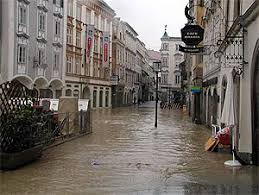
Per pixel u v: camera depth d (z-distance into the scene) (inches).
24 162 434.6
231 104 473.1
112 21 2785.4
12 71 1429.6
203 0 1266.0
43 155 511.2
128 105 3270.2
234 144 510.6
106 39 2513.5
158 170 422.9
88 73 2293.3
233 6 588.4
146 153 543.2
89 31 2182.6
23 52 1505.9
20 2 1477.6
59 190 329.1
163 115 1721.2
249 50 474.6
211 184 356.5
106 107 2637.8
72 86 2052.2
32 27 1573.6
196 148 605.9
